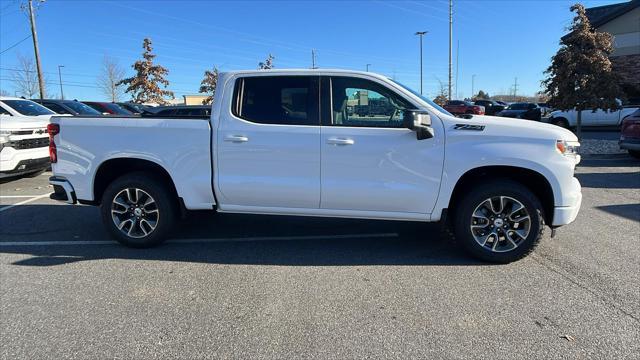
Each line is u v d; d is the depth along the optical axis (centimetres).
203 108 1162
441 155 449
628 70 2248
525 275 430
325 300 379
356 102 464
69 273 439
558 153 440
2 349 306
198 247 518
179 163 484
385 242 535
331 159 461
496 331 328
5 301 377
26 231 580
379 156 455
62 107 1388
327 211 478
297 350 305
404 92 459
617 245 516
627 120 1211
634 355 297
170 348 307
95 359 295
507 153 439
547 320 343
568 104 1399
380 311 359
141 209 503
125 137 490
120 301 377
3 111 1007
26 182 959
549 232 566
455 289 400
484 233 462
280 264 464
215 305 370
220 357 297
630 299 378
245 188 478
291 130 463
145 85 3075
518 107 2922
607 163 1212
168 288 404
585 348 305
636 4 2167
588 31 1355
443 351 303
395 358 295
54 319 347
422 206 461
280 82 473
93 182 505
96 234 568
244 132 470
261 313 356
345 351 303
